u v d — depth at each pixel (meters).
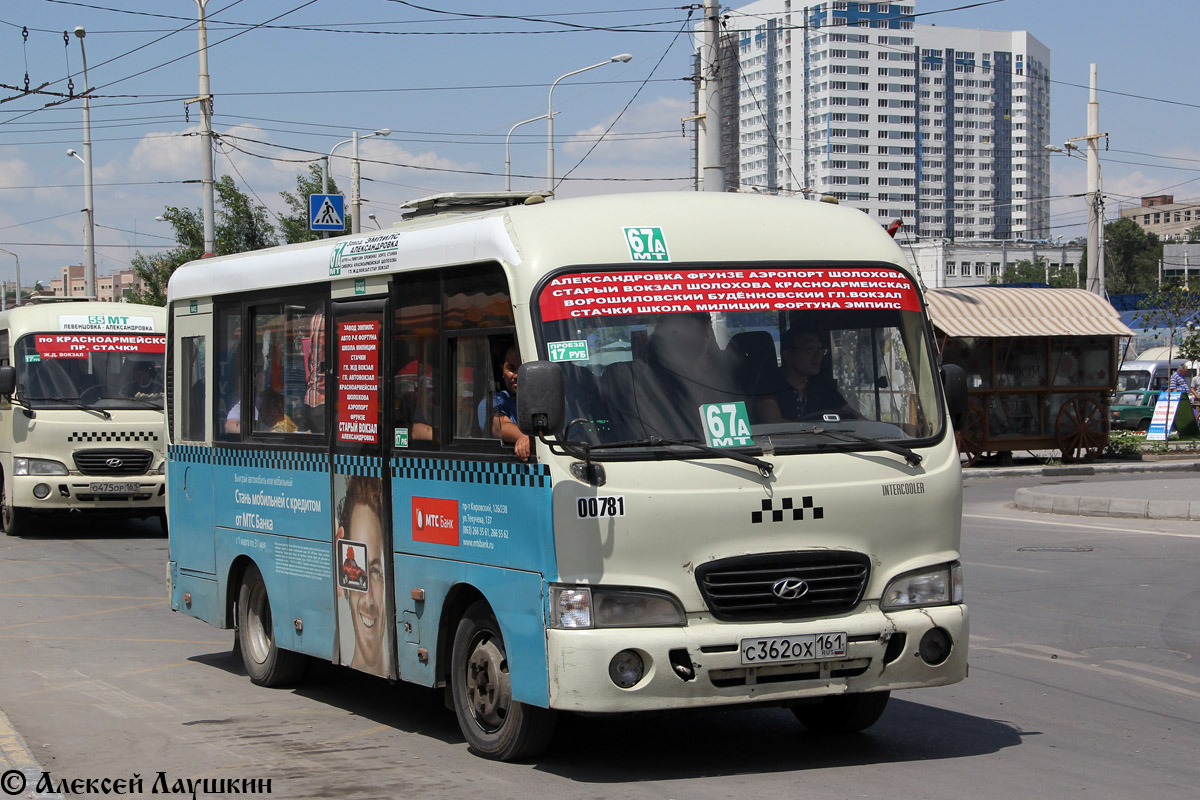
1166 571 13.69
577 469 6.12
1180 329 44.88
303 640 8.57
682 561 6.15
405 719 8.12
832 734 7.43
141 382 19.50
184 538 10.30
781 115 166.25
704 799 6.01
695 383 6.41
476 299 6.85
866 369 6.77
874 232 7.15
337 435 8.12
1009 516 19.45
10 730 7.59
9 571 15.74
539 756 6.84
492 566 6.63
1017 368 28.16
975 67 172.62
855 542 6.46
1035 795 6.04
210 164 26.78
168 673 9.77
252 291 9.27
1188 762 6.72
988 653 9.77
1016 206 177.75
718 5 20.84
